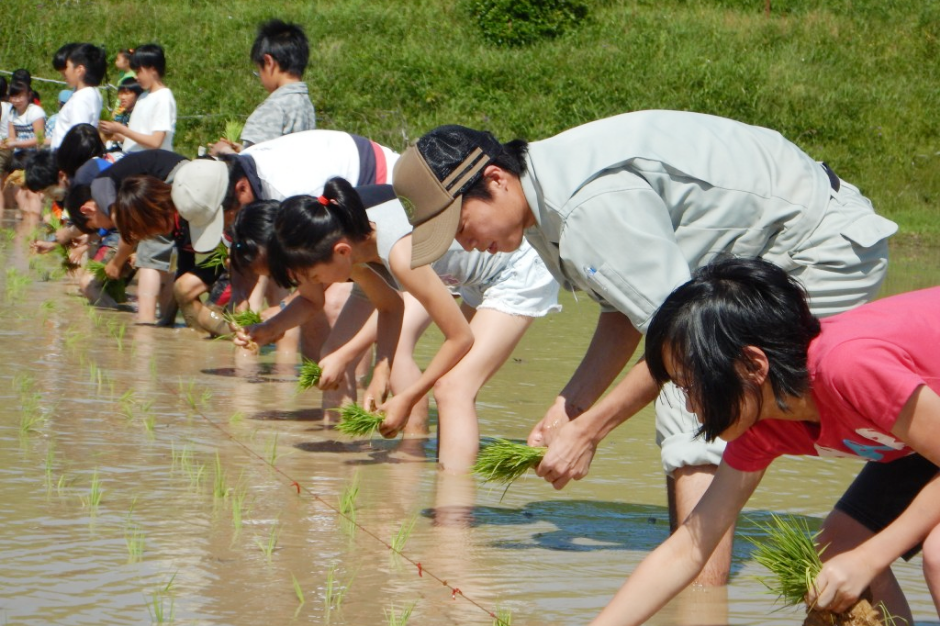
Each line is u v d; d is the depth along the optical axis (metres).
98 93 12.66
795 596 3.10
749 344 2.82
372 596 3.57
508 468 4.20
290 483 4.93
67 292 10.51
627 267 3.79
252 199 6.68
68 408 6.05
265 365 7.87
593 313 11.43
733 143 4.07
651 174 3.92
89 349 7.87
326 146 6.68
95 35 22.84
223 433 5.80
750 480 3.23
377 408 5.66
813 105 22.05
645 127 4.03
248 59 22.23
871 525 3.39
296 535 4.18
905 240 18.55
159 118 10.85
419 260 3.91
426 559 4.00
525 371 8.05
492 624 3.38
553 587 3.75
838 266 4.01
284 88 8.30
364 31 23.41
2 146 16.73
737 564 4.17
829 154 21.41
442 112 21.44
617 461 5.72
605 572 3.95
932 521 2.95
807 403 2.95
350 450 5.65
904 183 21.02
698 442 3.91
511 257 5.46
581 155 3.95
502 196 3.94
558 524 4.55
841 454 3.18
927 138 21.98
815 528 4.59
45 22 22.92
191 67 22.02
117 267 9.55
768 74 22.64
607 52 22.81
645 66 22.52
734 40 23.84
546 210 3.94
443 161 3.88
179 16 23.48
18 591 3.47
